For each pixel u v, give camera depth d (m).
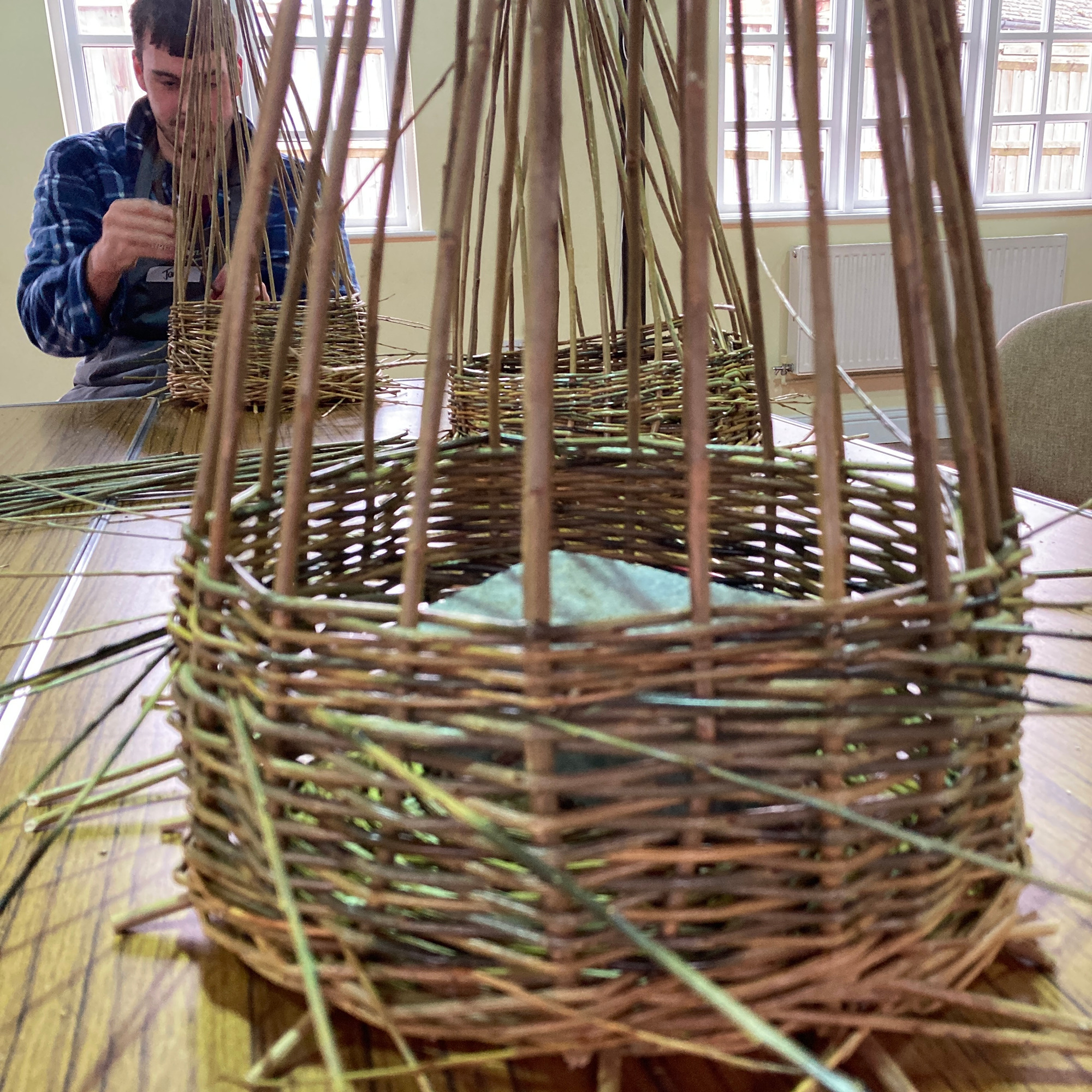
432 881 0.26
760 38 2.89
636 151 0.47
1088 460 1.06
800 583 0.48
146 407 1.43
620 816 0.25
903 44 0.28
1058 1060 0.29
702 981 0.21
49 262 1.77
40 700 0.54
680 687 0.26
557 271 0.31
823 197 0.26
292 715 0.28
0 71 2.27
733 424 0.94
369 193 2.60
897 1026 0.28
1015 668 0.26
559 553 0.46
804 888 0.29
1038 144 3.23
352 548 0.53
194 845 0.32
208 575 0.31
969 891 0.31
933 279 0.28
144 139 1.81
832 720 0.25
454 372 0.93
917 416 0.28
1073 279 3.24
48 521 0.88
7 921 0.36
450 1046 0.30
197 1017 0.31
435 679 0.26
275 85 0.30
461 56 0.43
